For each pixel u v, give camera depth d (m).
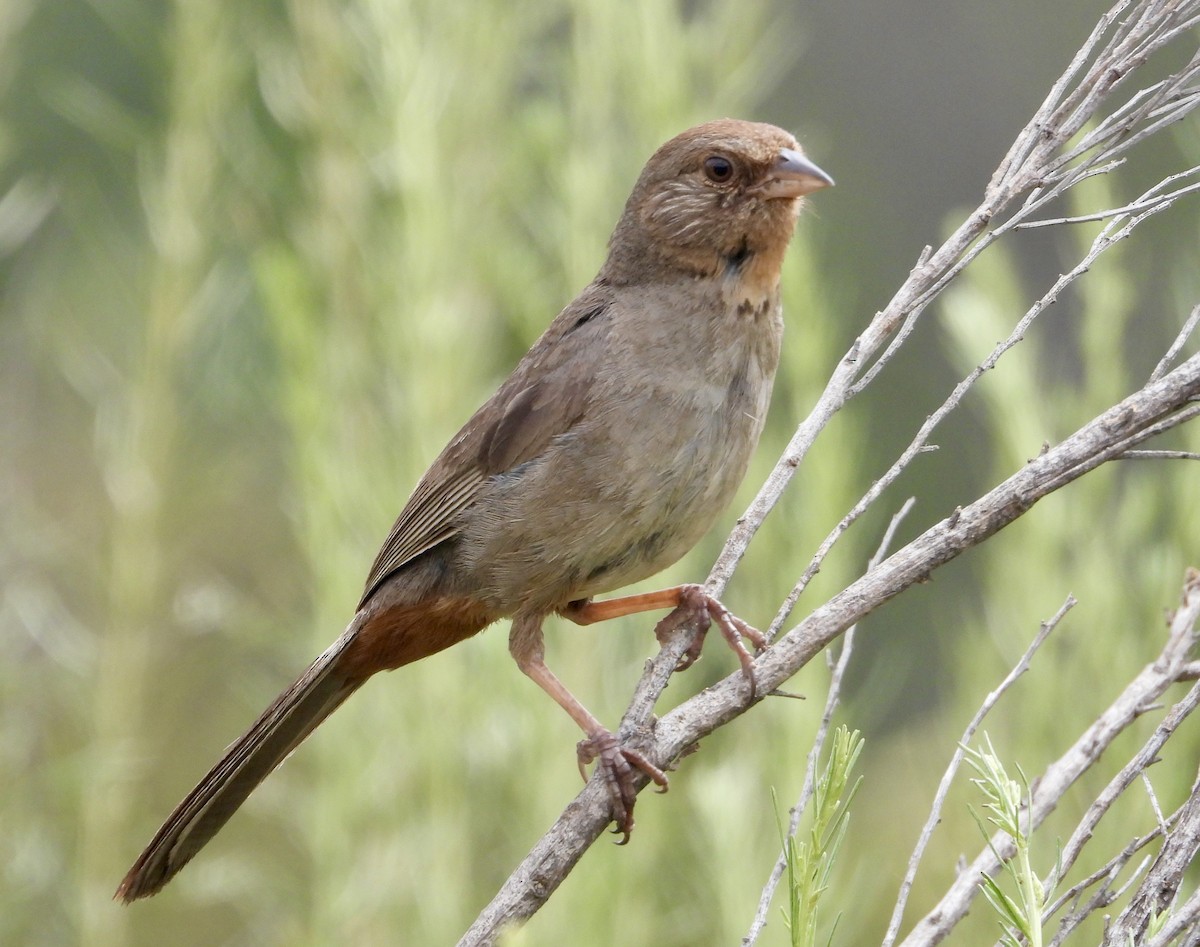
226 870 10.23
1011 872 5.62
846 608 6.97
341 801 9.61
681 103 10.70
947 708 10.45
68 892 10.39
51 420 15.23
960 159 20.69
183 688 13.80
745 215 9.28
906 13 21.12
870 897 8.98
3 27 11.84
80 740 11.92
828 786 5.93
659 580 10.38
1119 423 6.80
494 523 9.28
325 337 10.50
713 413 9.22
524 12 11.01
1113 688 8.82
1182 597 7.13
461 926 9.23
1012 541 9.38
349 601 9.97
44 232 15.30
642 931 9.23
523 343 10.76
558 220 10.62
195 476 11.77
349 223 10.62
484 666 9.83
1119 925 5.66
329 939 9.39
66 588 13.23
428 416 9.99
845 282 18.20
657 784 7.33
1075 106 7.36
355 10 11.02
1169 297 14.31
